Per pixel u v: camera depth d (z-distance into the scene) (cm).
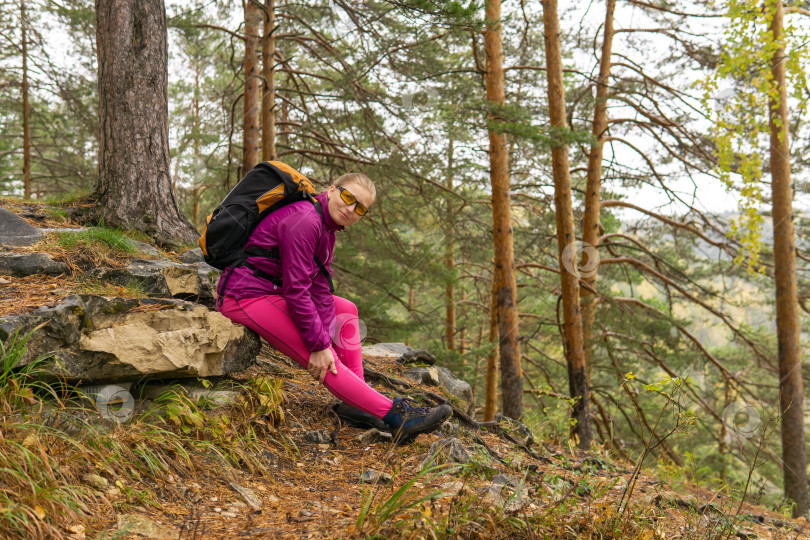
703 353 1160
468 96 771
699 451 1152
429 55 816
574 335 822
